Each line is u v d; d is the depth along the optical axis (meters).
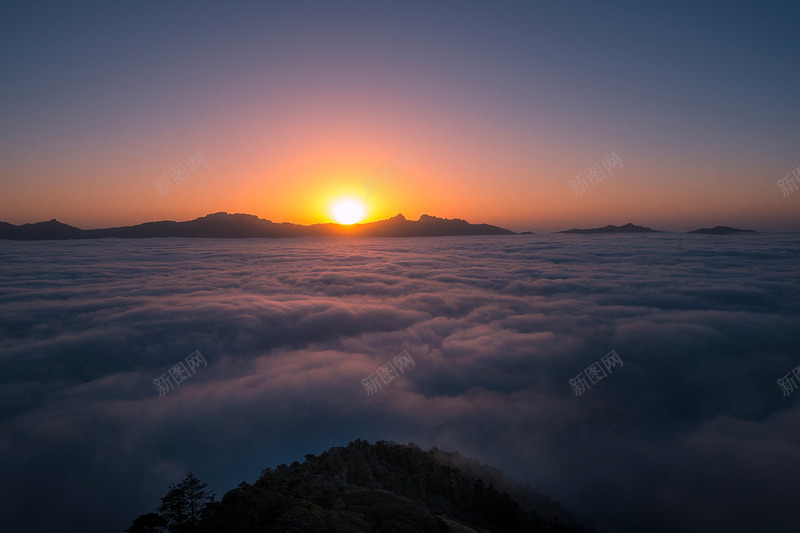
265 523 43.28
